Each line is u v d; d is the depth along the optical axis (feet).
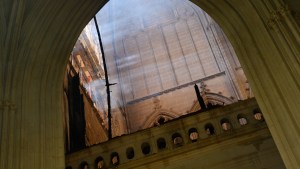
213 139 36.04
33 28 37.01
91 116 69.21
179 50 107.55
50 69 38.11
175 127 37.96
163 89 102.78
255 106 37.47
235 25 35.70
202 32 107.45
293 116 28.07
